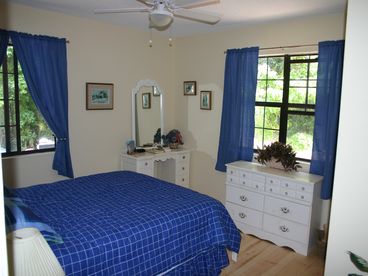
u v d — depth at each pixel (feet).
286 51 11.88
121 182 9.75
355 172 5.53
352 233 5.69
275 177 11.05
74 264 5.68
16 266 3.90
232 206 12.46
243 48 12.80
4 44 10.18
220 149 13.87
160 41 15.29
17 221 4.49
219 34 13.93
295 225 10.71
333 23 10.63
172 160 15.21
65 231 6.42
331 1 9.32
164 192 8.92
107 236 6.32
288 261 10.19
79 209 7.58
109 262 6.13
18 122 11.21
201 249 7.80
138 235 6.65
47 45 11.26
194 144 15.52
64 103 11.90
